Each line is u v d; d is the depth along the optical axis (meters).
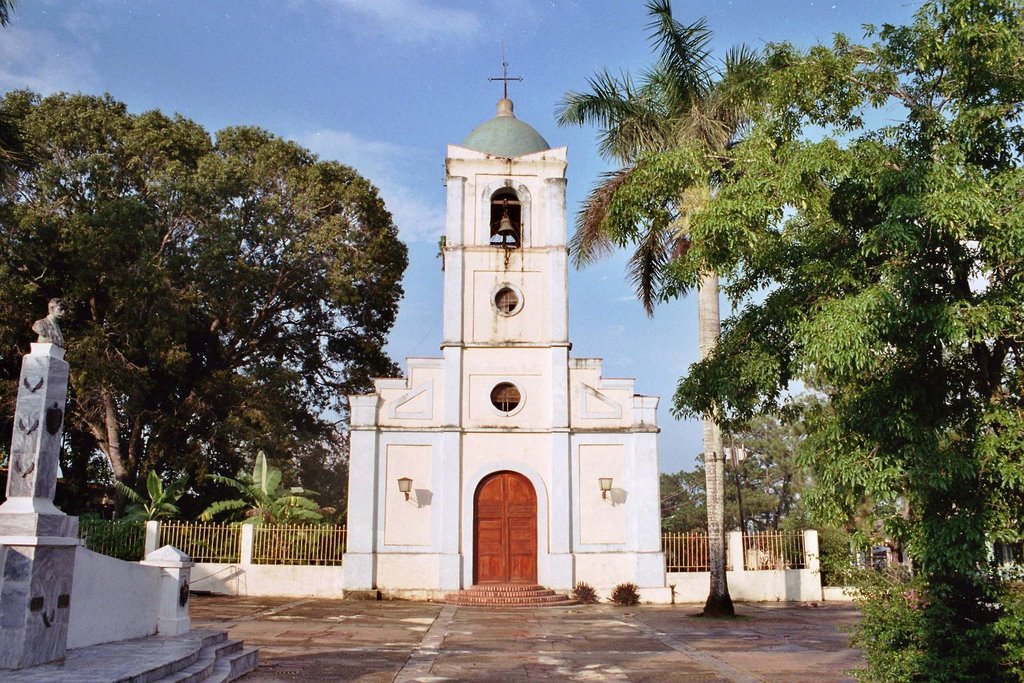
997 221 7.93
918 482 8.38
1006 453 8.39
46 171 28.78
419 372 25.83
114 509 30.31
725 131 20.41
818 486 9.31
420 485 25.12
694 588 24.81
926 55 9.09
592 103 21.64
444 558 24.42
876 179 8.95
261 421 31.73
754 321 10.09
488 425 25.48
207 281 31.16
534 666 13.09
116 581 11.28
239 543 24.97
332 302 35.50
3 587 8.70
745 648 15.25
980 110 8.72
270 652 13.91
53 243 28.67
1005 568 8.93
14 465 9.06
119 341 30.53
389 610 21.42
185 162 33.44
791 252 9.59
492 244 26.84
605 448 25.53
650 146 21.30
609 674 12.45
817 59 9.77
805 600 25.06
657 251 22.55
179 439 32.75
